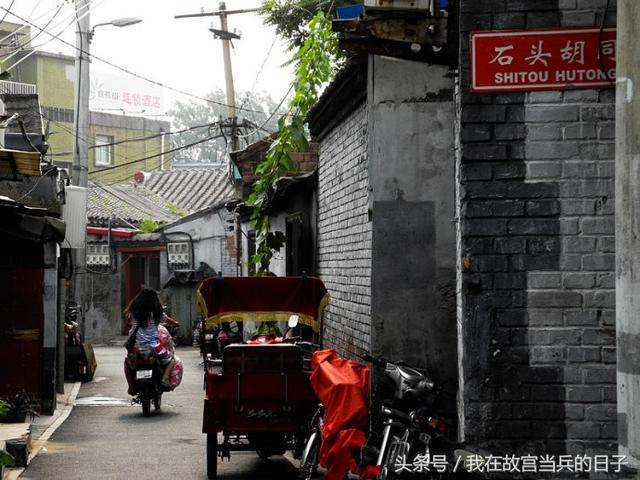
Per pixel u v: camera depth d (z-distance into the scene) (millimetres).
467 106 6020
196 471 9297
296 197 16000
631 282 4434
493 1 6020
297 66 12859
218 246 30984
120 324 31672
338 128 12617
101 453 10281
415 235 8789
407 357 8711
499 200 5980
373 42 7465
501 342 5961
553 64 5969
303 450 9102
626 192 4469
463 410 6113
